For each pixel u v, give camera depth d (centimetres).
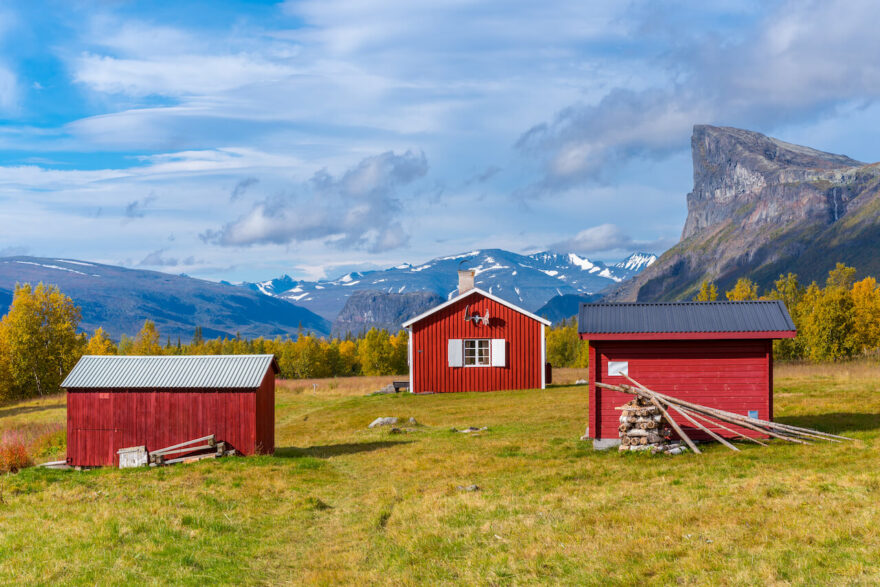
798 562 900
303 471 1984
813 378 3638
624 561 988
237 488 1739
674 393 2089
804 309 7131
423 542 1182
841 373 3803
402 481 1802
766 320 2056
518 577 971
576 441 2231
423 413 3344
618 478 1627
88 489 1778
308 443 2670
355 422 3191
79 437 2358
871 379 3338
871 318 6475
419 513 1399
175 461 2195
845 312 6188
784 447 1864
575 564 999
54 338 7312
